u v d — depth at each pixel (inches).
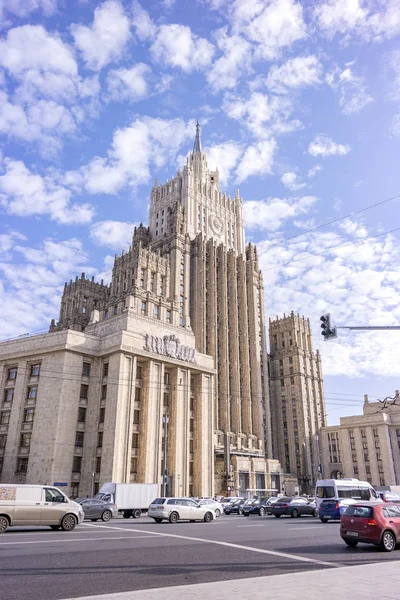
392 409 4751.5
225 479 3602.4
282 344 5590.6
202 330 4266.7
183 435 2733.8
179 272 4404.5
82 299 4402.1
